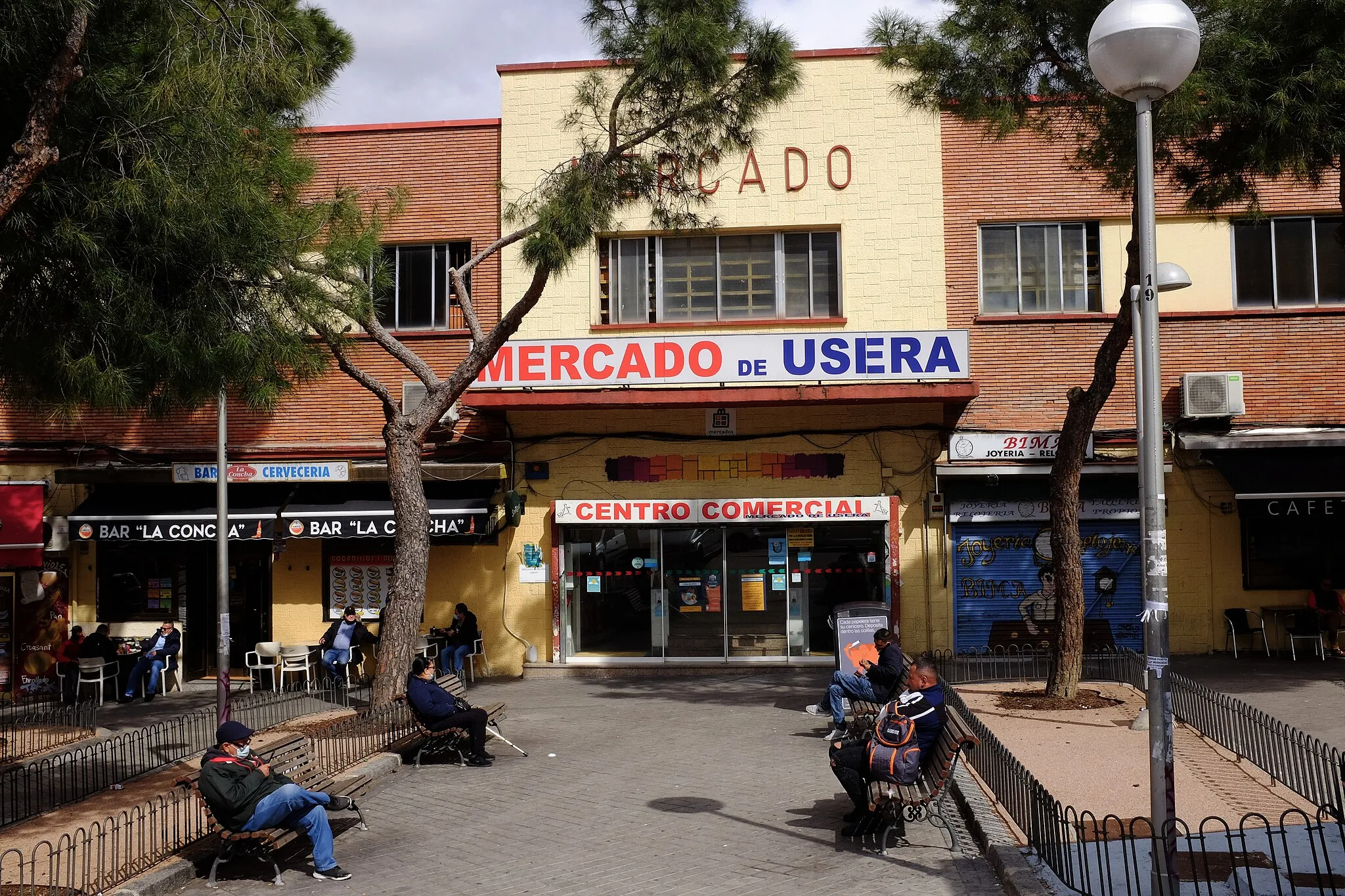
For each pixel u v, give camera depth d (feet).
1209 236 61.46
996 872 25.46
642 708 51.01
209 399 35.40
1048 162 61.87
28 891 25.40
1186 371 61.11
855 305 61.87
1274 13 42.60
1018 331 61.57
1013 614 61.00
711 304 63.10
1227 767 33.99
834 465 61.72
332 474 61.36
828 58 62.75
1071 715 43.01
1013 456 60.54
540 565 62.90
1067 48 45.19
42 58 31.40
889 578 60.90
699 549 63.00
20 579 65.26
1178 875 23.36
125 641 63.98
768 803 32.65
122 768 40.32
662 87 45.60
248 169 35.76
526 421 63.21
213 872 26.84
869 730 40.04
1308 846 25.58
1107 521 60.90
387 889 25.91
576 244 44.80
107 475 62.03
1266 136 43.65
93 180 32.48
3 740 45.60
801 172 62.49
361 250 41.52
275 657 61.36
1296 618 59.11
